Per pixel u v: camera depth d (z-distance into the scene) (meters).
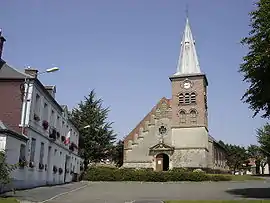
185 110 53.16
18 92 23.97
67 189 26.88
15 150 21.11
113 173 42.69
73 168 42.47
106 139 57.38
